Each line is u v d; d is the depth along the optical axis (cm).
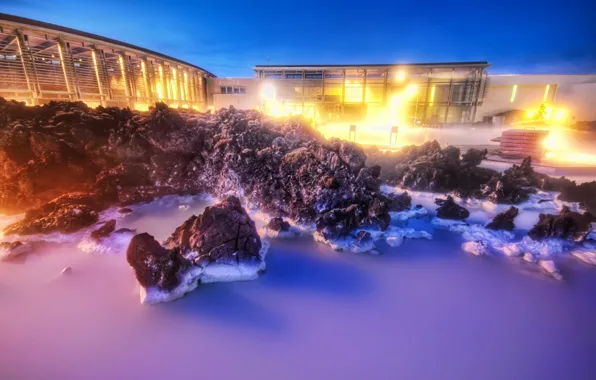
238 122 1354
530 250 962
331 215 1026
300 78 4194
